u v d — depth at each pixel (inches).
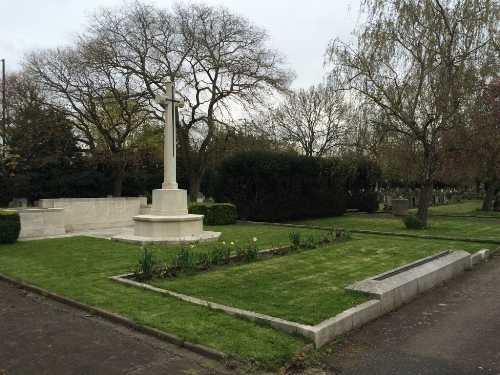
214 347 175.9
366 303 229.8
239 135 1175.0
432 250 424.8
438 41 587.8
